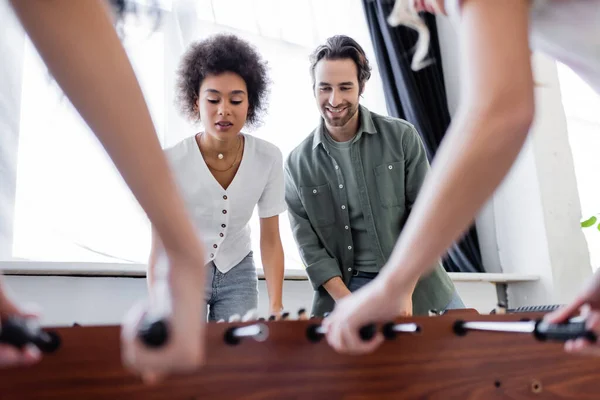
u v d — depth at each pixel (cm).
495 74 64
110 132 55
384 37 302
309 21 288
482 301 301
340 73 184
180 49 242
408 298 166
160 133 237
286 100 275
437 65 320
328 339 79
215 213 173
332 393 81
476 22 67
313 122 280
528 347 98
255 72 178
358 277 193
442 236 66
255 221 256
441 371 90
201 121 180
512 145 63
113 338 69
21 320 58
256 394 76
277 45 277
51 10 52
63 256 217
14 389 65
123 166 57
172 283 59
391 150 192
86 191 223
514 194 314
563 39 81
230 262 179
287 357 79
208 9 260
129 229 228
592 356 104
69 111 221
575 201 314
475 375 92
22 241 211
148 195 58
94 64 54
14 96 215
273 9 278
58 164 220
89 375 68
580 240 311
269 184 184
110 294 210
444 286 189
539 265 301
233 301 177
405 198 195
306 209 194
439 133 304
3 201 207
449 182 65
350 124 191
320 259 191
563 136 320
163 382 71
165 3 244
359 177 190
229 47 172
